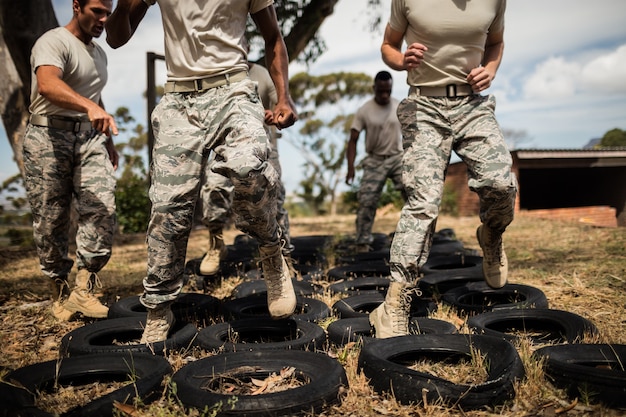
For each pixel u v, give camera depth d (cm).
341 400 232
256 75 501
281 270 303
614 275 476
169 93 295
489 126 317
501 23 335
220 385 251
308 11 1055
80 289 394
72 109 314
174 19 284
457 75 321
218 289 491
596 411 216
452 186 1925
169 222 292
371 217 684
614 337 304
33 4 796
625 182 2130
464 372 259
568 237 783
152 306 303
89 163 388
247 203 269
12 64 893
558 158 1722
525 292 395
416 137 323
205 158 296
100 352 289
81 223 390
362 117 677
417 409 220
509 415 214
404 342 274
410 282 308
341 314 370
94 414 213
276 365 262
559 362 237
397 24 332
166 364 257
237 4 287
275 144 503
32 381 248
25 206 1073
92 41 391
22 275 617
